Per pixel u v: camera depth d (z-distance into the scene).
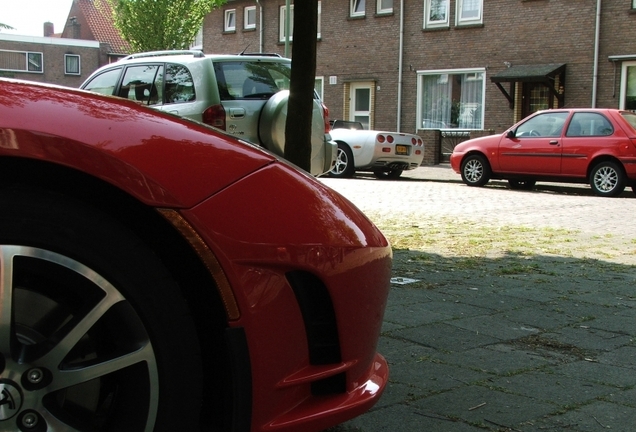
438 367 3.71
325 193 2.28
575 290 5.63
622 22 21.27
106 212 2.03
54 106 1.91
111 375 2.02
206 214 1.98
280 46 29.75
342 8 27.45
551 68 22.20
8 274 1.81
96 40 52.44
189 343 2.01
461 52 24.53
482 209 11.55
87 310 1.89
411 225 9.34
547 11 22.58
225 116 8.66
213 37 32.38
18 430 1.84
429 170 21.73
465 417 3.04
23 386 1.85
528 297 5.35
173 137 2.02
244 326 2.03
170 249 2.07
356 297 2.24
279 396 2.11
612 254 7.36
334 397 2.24
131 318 1.94
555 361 3.86
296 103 5.32
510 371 3.67
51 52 44.94
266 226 2.05
